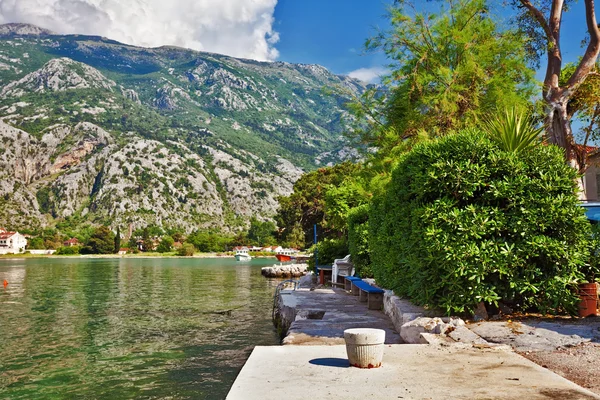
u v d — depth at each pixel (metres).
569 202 9.23
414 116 18.08
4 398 10.16
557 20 17.50
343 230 30.64
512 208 9.33
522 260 8.94
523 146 9.95
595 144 21.83
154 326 19.61
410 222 10.62
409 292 10.24
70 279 54.50
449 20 17.56
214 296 32.75
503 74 17.19
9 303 29.19
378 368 5.92
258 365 6.09
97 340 16.61
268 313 23.48
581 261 9.14
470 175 9.36
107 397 10.14
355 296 17.88
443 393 4.84
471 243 8.98
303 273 56.59
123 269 83.19
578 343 7.19
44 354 14.39
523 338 7.53
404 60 18.44
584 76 16.89
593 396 4.69
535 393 4.81
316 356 6.64
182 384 11.05
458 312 9.16
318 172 74.62
